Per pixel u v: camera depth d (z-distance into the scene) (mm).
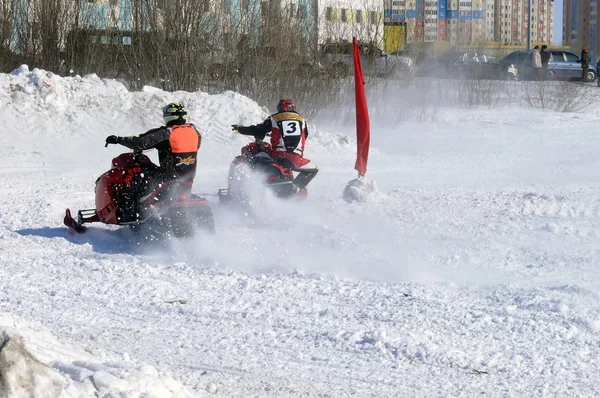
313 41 33375
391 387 6688
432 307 8875
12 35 32094
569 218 14266
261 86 31984
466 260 11180
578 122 35906
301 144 14516
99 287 9656
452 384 6754
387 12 37875
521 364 7242
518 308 8883
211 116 26906
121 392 5250
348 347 7645
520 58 60344
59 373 5250
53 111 26172
